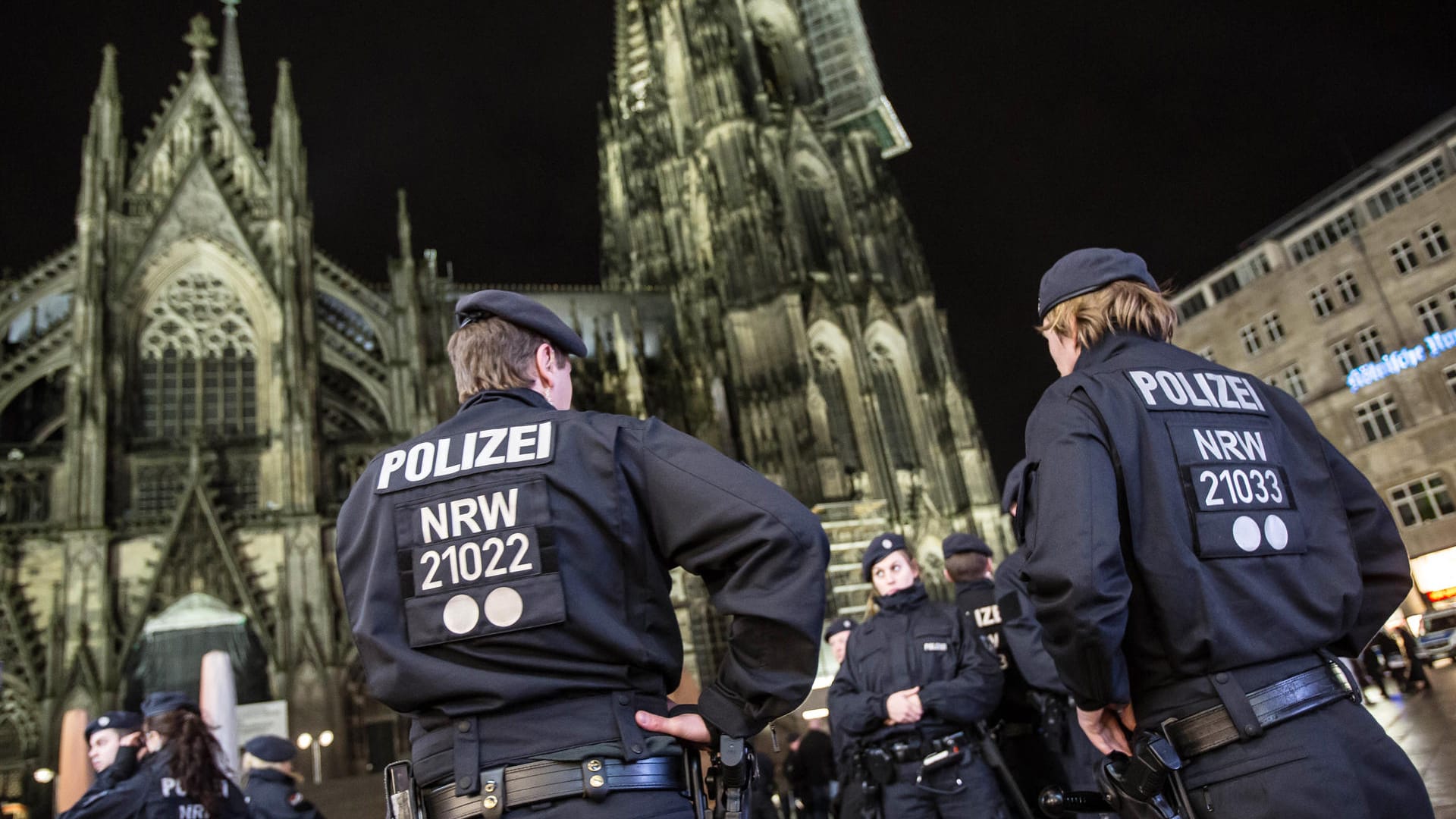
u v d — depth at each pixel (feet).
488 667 11.86
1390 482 170.60
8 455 180.04
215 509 175.52
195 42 221.66
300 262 204.23
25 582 167.22
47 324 204.13
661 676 12.59
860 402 247.09
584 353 15.31
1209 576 13.76
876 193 280.72
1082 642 13.46
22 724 158.10
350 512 13.76
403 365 213.66
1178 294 222.48
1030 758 33.71
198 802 27.20
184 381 192.95
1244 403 15.57
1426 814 13.41
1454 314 163.43
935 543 238.48
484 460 12.92
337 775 161.89
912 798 28.40
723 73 275.18
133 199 202.49
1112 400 14.75
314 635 172.14
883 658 30.17
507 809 11.18
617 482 12.61
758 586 11.76
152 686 164.25
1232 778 13.17
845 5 310.45
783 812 71.56
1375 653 87.92
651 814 11.28
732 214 260.62
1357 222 185.57
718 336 253.44
